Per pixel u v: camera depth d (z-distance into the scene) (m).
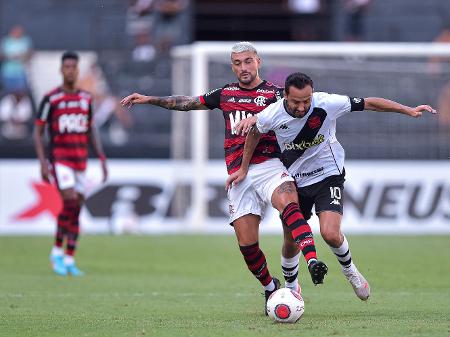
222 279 42.16
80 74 74.12
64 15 81.31
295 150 27.20
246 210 27.69
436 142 69.25
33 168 68.19
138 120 72.94
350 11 81.25
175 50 70.75
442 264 46.78
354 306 31.06
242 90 27.92
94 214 67.81
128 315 29.02
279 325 25.33
